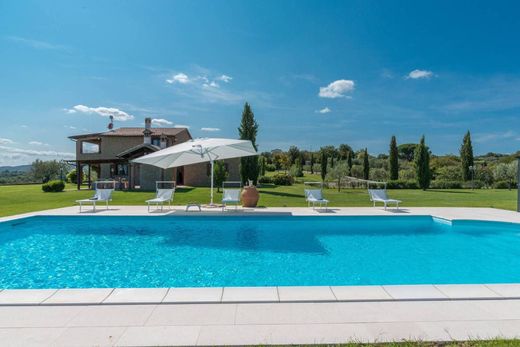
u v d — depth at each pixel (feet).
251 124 75.00
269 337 9.82
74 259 23.71
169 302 12.44
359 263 22.80
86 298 12.75
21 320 11.02
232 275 20.12
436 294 13.24
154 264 22.39
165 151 43.32
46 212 40.78
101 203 53.47
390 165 120.98
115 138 99.04
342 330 10.31
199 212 41.16
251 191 46.75
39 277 19.75
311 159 190.08
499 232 33.65
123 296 12.96
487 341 9.55
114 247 27.14
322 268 21.59
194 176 96.58
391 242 29.32
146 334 10.02
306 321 10.96
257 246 27.66
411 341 9.57
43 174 154.61
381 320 11.05
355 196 65.87
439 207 47.98
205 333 10.07
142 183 81.97
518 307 12.19
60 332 10.16
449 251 26.22
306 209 44.70
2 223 33.19
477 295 13.12
